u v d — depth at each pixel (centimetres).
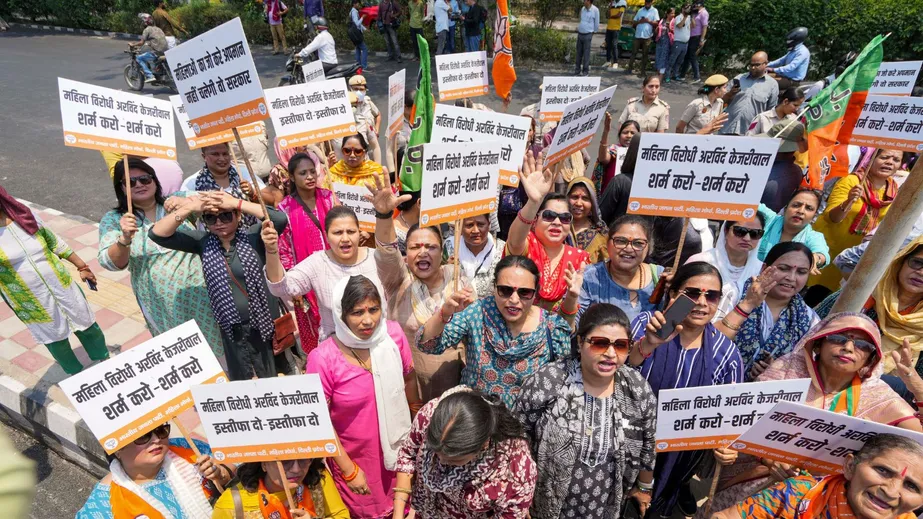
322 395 237
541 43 1523
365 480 301
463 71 608
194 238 364
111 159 539
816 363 278
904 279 338
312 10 1480
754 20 1326
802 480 238
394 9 1507
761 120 645
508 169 417
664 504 334
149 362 251
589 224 447
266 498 258
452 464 230
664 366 291
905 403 261
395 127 580
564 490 274
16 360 478
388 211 318
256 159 609
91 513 248
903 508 201
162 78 1372
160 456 256
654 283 353
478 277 380
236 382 238
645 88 721
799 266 315
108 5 2072
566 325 302
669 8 1377
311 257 366
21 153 981
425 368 347
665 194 312
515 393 298
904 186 279
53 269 404
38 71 1498
